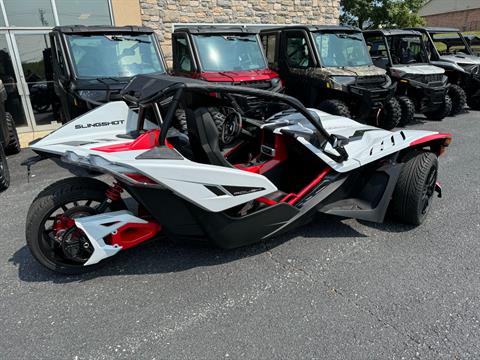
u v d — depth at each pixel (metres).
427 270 2.80
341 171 3.11
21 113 8.41
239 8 10.85
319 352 2.05
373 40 8.98
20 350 2.10
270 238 3.04
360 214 3.14
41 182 4.91
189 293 2.57
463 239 3.25
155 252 3.09
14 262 2.98
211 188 2.54
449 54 10.51
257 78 6.48
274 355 2.04
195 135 2.72
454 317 2.31
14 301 2.51
